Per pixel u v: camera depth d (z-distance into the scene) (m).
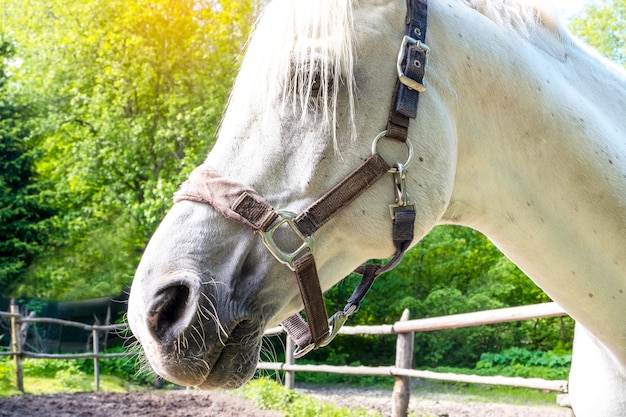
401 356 5.29
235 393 7.79
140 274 1.24
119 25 12.48
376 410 6.69
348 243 1.31
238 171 1.28
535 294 12.77
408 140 1.28
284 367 6.96
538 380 3.93
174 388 9.01
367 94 1.27
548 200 1.38
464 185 1.40
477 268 13.31
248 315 1.24
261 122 1.28
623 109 1.52
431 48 1.33
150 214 10.71
